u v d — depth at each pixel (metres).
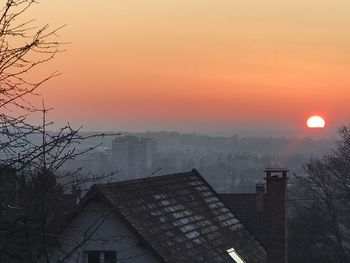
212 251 15.29
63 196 5.82
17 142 5.30
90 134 6.63
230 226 18.31
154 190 16.14
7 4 5.18
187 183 18.78
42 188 5.27
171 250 13.47
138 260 13.09
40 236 5.33
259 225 25.06
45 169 5.29
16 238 5.26
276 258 16.80
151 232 13.57
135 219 13.52
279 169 17.16
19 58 5.26
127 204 13.93
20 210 5.18
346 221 37.69
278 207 16.91
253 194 27.94
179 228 15.08
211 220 17.48
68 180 5.99
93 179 5.90
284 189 16.91
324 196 36.59
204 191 19.36
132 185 15.22
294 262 37.47
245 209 26.50
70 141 5.48
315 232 37.19
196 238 15.30
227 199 27.53
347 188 34.69
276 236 16.88
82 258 12.91
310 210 37.31
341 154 35.25
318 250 37.44
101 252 13.12
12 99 5.30
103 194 12.99
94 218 12.98
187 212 16.53
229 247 16.52
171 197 16.66
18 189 5.26
